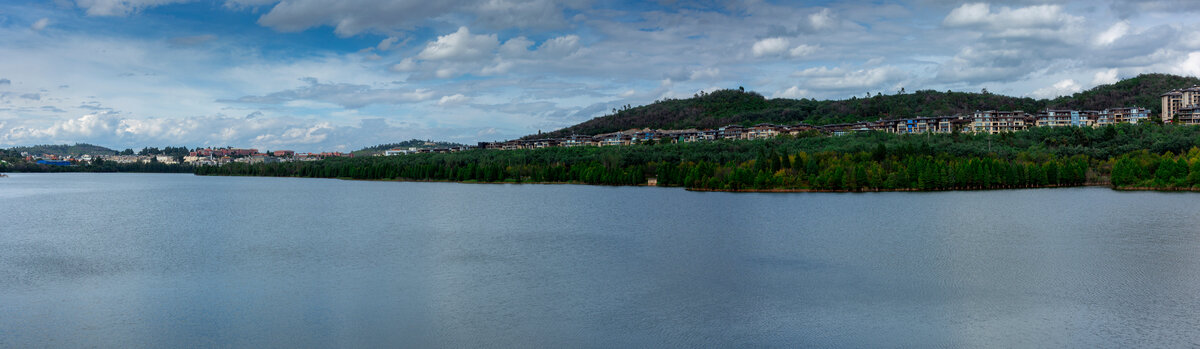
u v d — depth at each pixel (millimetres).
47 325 51000
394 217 131000
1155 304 55250
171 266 74625
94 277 68500
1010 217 119625
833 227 107250
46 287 63812
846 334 48531
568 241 93500
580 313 54094
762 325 50656
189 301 58344
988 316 52531
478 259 78500
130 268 73375
